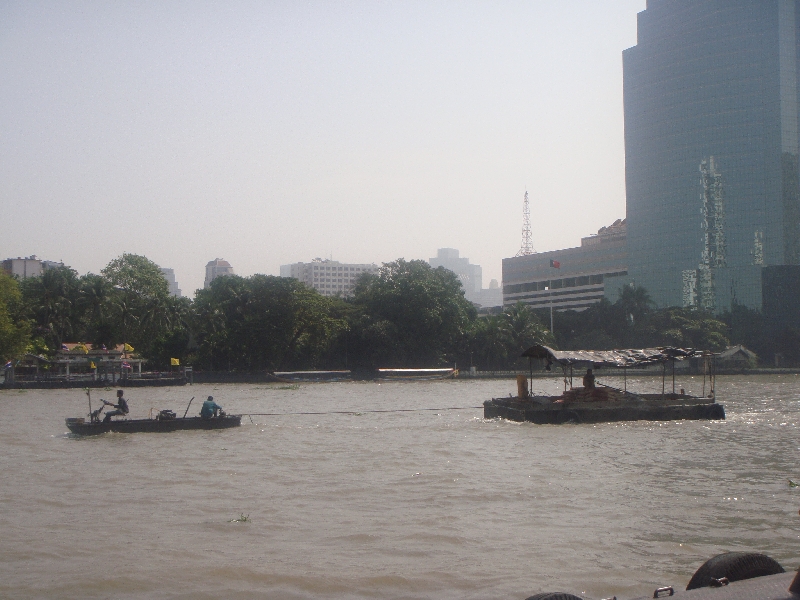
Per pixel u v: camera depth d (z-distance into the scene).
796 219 144.38
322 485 20.47
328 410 48.62
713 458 25.09
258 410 48.78
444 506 17.62
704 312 135.75
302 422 39.16
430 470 22.81
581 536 14.90
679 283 154.62
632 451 26.89
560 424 36.38
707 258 150.88
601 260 182.38
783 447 27.88
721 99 150.38
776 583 6.87
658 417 37.38
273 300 93.94
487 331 108.81
